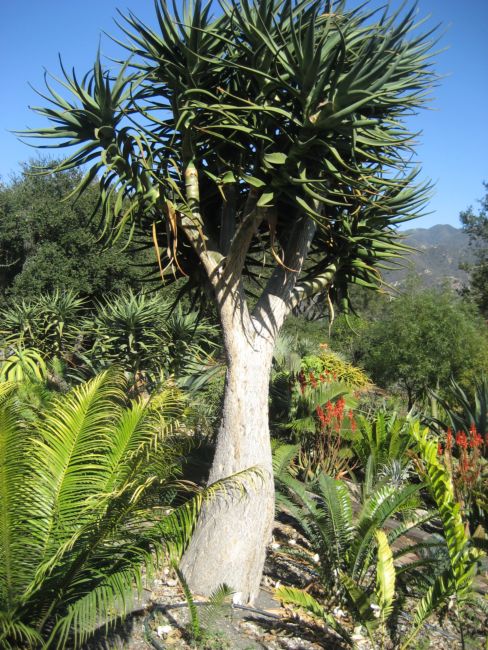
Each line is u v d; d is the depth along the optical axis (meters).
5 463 3.31
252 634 4.24
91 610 3.38
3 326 12.15
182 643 3.94
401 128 5.13
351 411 9.30
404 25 4.11
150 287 19.16
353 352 19.38
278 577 5.33
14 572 3.42
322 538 5.14
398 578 5.33
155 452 4.04
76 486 3.73
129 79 4.75
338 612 4.80
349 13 5.18
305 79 4.25
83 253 19.14
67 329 12.20
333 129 4.39
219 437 4.99
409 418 8.65
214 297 5.38
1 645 3.27
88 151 5.08
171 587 4.68
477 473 6.86
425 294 16.59
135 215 5.31
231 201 5.46
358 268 6.11
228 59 4.93
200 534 4.76
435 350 15.44
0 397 3.53
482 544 5.82
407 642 4.16
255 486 4.78
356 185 4.46
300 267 5.41
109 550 3.79
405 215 5.77
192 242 5.14
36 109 4.93
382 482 6.57
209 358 10.42
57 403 4.09
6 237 19.78
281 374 9.89
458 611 4.70
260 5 4.40
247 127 4.64
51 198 19.98
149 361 9.47
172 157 5.39
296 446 6.84
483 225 32.16
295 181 4.41
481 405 9.59
